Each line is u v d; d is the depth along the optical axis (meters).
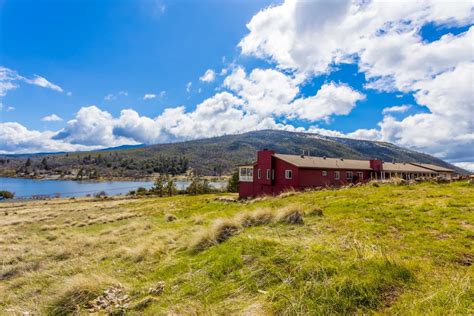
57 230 16.08
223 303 3.79
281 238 5.97
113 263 7.13
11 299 5.66
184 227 10.77
